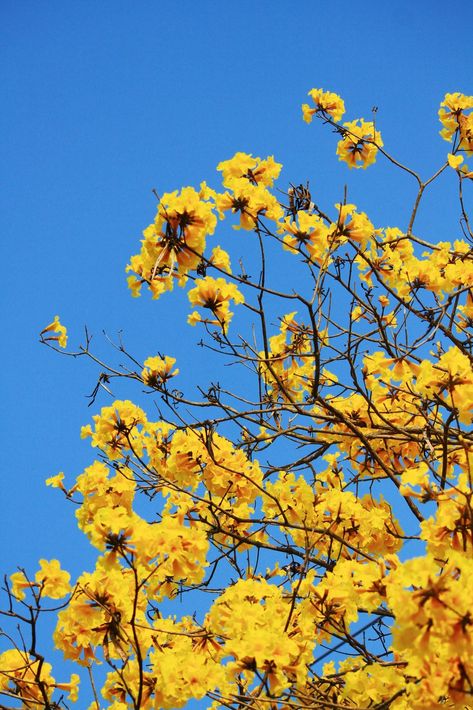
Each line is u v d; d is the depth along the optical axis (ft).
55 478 15.21
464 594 8.82
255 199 13.52
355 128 19.39
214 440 16.35
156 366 16.42
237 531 17.06
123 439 16.62
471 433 14.05
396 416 17.66
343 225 14.33
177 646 12.97
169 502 15.97
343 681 14.37
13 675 12.84
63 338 16.94
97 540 11.15
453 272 15.15
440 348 17.31
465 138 19.31
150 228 12.07
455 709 9.45
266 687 11.13
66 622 12.04
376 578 12.41
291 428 16.56
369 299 15.48
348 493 15.56
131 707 12.62
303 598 13.91
